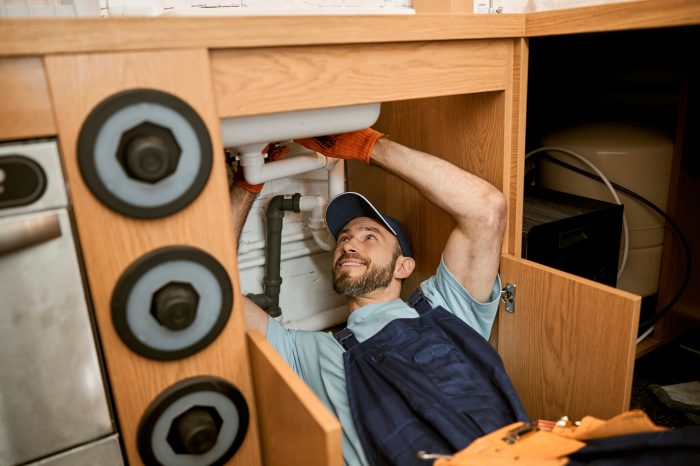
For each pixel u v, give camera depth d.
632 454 0.64
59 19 0.52
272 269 1.25
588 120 1.47
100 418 0.63
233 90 0.64
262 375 0.67
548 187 1.37
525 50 0.90
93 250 0.58
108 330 0.60
